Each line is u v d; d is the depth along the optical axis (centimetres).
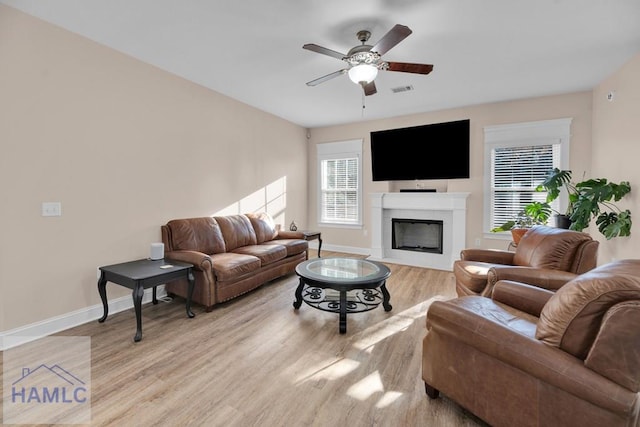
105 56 287
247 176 471
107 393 179
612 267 138
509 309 192
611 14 235
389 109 493
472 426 155
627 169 323
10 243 232
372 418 161
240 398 176
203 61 320
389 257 553
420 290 371
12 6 227
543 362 121
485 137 463
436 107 480
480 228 475
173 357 219
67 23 250
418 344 240
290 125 573
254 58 313
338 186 606
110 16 240
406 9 229
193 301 318
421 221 523
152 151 333
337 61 320
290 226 553
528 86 390
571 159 415
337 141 598
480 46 285
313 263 326
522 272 235
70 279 267
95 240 285
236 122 446
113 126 296
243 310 309
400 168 528
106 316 278
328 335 255
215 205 414
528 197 443
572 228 346
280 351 229
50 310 255
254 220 450
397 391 183
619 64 326
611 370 108
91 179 280
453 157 480
